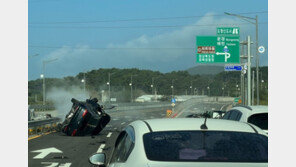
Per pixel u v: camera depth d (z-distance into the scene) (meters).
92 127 22.50
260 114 9.84
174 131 4.54
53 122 27.22
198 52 35.78
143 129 4.65
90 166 12.33
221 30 35.62
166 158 4.03
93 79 136.75
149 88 151.25
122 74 152.00
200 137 4.39
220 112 24.98
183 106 73.75
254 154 4.14
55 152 15.73
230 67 35.88
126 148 4.72
